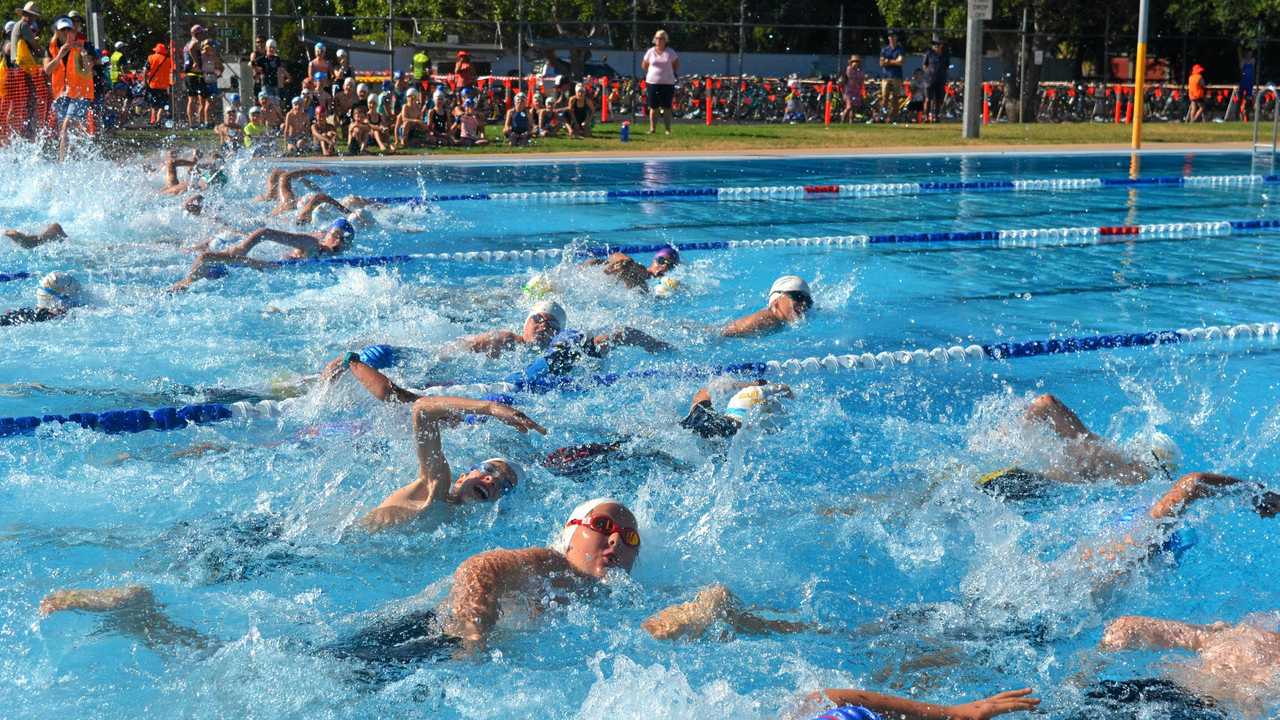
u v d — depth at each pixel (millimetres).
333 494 3828
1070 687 2777
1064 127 22141
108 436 4406
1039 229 9883
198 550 3449
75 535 3541
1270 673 2754
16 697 2664
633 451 4230
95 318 6078
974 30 18438
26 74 12953
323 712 2641
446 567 3375
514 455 4199
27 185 10727
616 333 5645
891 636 3037
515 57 22844
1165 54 28312
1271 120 25453
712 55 26312
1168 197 12234
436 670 2805
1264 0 25203
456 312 6469
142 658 2834
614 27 24688
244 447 4293
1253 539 3475
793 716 2529
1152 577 3312
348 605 3143
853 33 27562
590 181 13234
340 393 4516
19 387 4957
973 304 6945
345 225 8281
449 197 11562
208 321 6102
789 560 3471
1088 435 4270
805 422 4609
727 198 12109
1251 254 8758
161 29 24281
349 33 23625
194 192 10305
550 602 3070
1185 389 5199
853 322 6430
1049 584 3289
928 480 4051
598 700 2650
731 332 6109
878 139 18484
